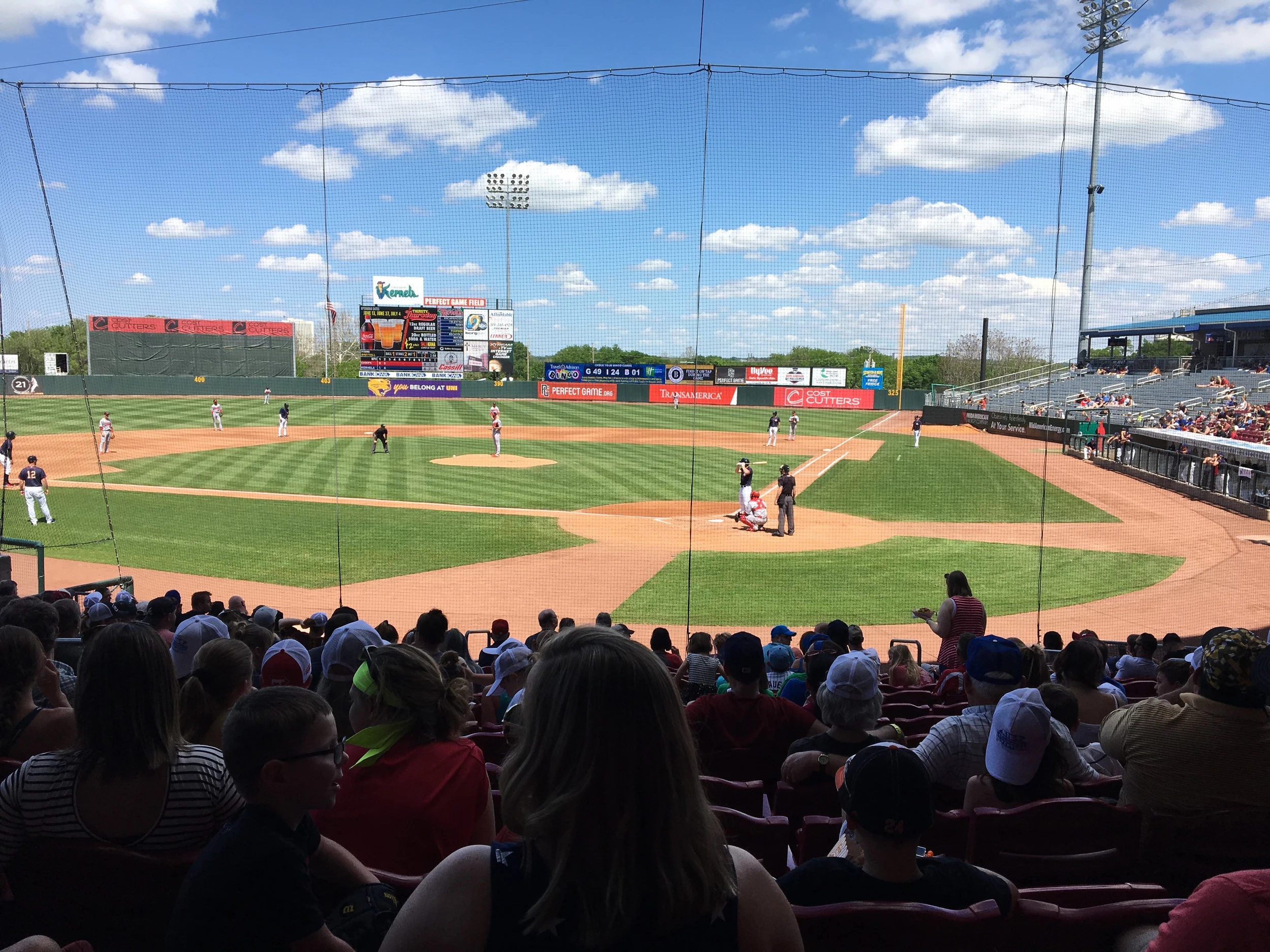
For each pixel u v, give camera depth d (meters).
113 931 2.62
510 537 19.47
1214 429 30.12
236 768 2.10
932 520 22.58
